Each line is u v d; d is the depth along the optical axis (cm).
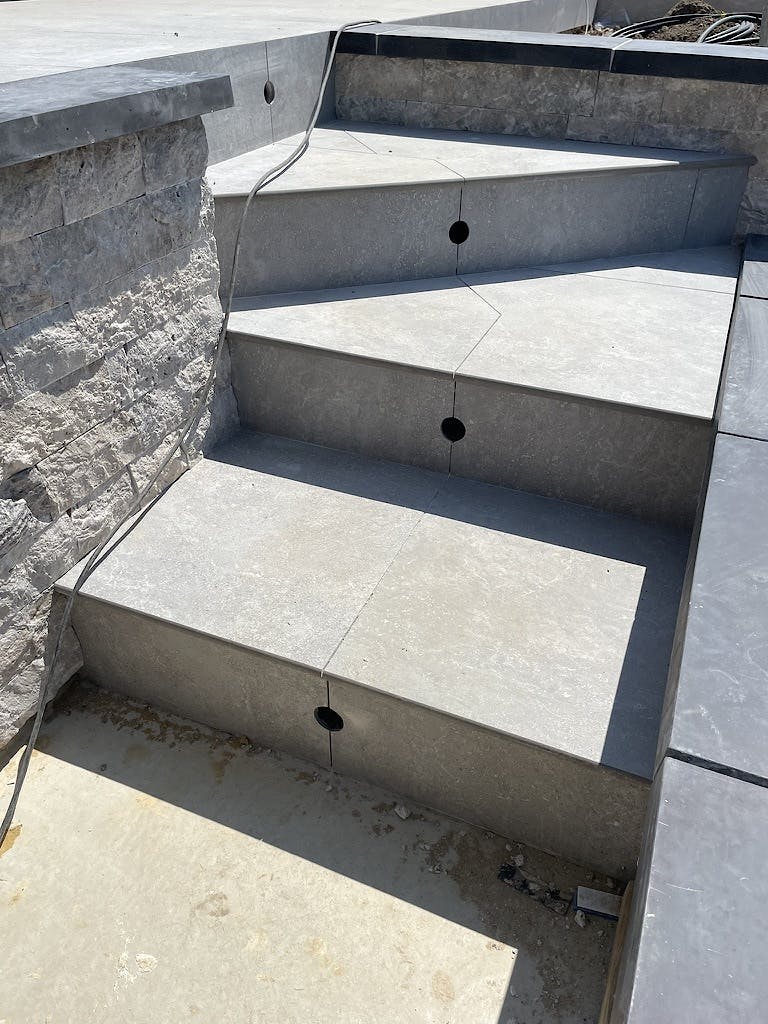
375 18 460
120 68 235
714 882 110
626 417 246
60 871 205
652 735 190
